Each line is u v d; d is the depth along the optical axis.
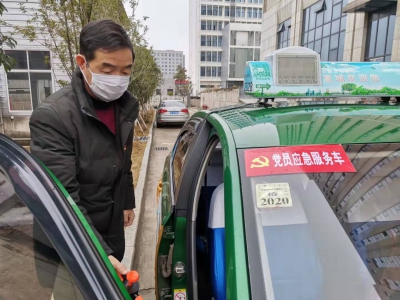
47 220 0.90
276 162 1.31
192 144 2.04
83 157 1.65
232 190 1.25
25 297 0.93
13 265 0.95
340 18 14.52
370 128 1.49
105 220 1.82
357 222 1.28
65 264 0.86
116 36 1.53
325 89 2.02
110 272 1.00
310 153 1.34
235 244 1.13
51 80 9.95
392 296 1.12
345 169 1.32
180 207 1.82
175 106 15.55
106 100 1.71
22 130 10.14
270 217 1.21
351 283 1.14
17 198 0.95
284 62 2.00
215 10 74.25
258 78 1.98
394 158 1.36
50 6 5.38
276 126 1.54
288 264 1.14
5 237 0.96
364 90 2.04
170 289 1.89
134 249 3.44
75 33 5.24
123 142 1.81
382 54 11.69
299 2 18.41
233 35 59.62
